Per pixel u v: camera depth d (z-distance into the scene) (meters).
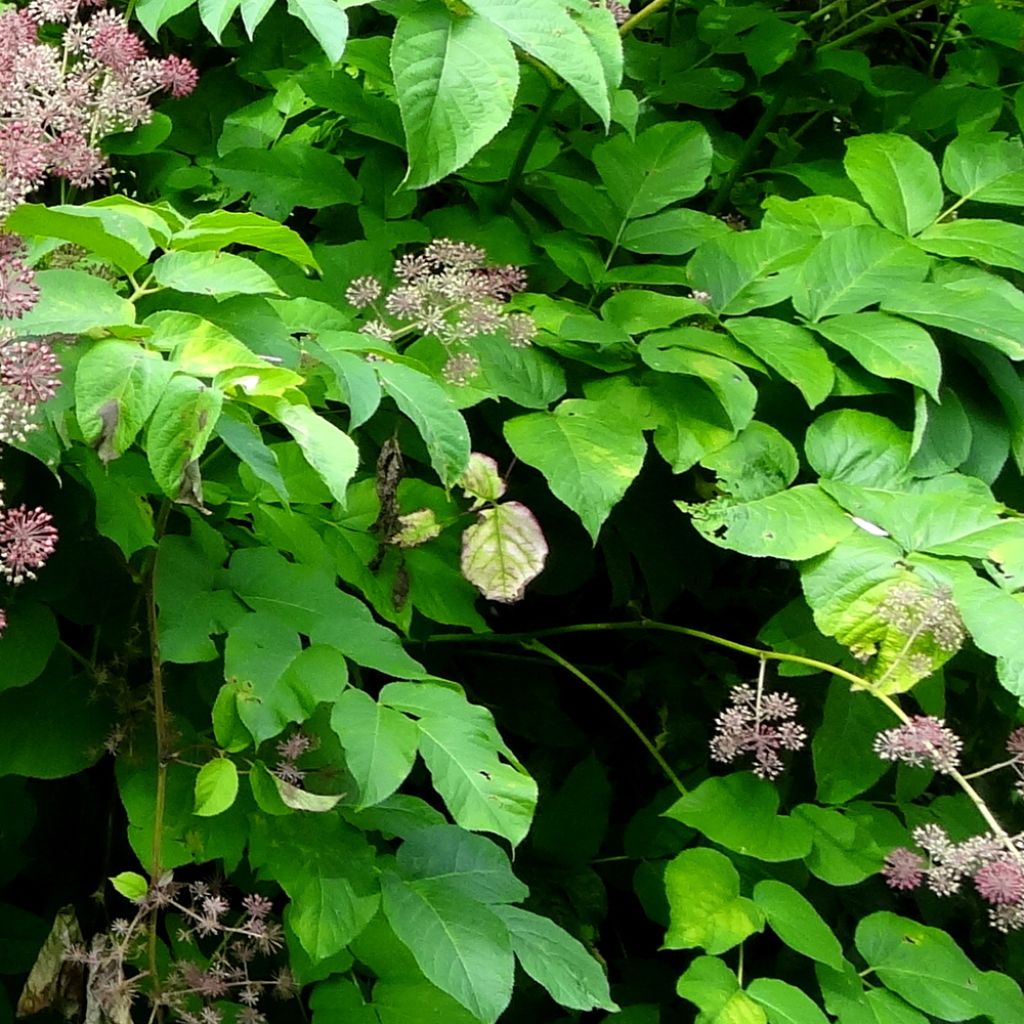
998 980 1.01
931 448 1.07
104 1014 0.90
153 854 0.91
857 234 1.13
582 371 1.11
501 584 1.03
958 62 1.46
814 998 1.10
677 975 1.15
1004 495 1.15
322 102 1.19
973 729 1.21
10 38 0.95
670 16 1.45
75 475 0.92
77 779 1.08
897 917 1.03
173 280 0.86
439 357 1.07
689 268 1.16
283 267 1.13
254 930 0.93
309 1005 0.95
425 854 0.94
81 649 1.01
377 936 0.95
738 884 1.02
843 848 1.05
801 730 1.04
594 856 1.20
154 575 0.91
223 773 0.88
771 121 1.35
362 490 1.05
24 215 0.80
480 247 1.18
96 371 0.78
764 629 1.10
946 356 1.11
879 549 1.00
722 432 1.06
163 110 1.30
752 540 1.00
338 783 0.93
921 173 1.20
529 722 1.24
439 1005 0.93
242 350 0.80
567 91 1.20
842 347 1.07
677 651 1.27
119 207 0.88
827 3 1.52
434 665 1.21
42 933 1.04
